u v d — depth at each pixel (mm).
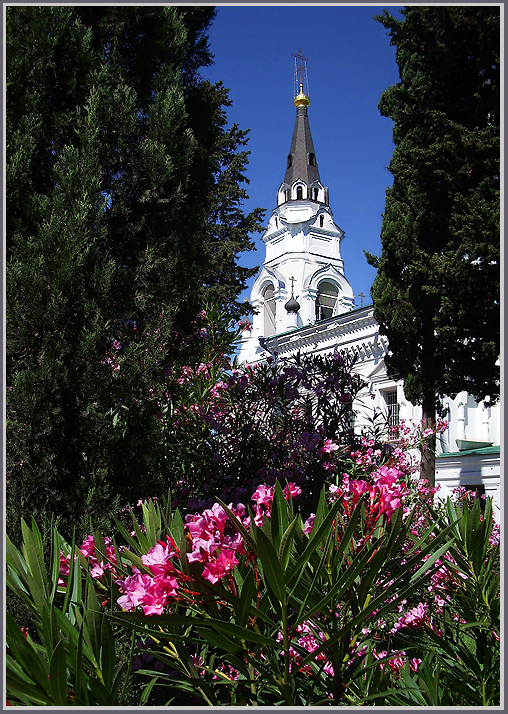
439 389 12609
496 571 2406
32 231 3760
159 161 4301
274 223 42750
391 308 13203
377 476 1999
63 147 4051
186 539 1591
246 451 4887
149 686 1785
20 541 3193
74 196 3812
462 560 2469
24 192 3752
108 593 2156
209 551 1537
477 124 11430
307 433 4945
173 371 5188
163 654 1873
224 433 5148
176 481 4777
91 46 4230
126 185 4320
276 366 5742
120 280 4215
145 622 1530
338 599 1745
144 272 4227
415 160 12477
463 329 11125
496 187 10859
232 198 18156
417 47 12242
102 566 2184
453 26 11039
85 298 3760
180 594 1564
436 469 16984
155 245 4371
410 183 12992
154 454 4262
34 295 3439
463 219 10523
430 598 2820
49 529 3105
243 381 5320
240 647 1562
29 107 3873
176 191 4445
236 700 1684
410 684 2100
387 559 1726
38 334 3537
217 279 15789
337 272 40000
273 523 1525
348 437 5555
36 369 3475
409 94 12570
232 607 1607
